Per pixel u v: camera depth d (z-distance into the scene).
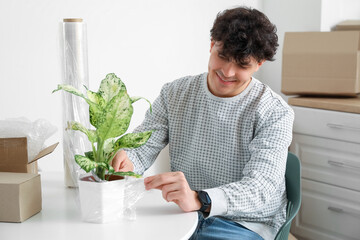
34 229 1.02
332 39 2.32
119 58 2.15
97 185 1.04
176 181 1.16
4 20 1.79
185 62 2.41
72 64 1.30
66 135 1.30
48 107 1.95
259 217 1.46
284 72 2.40
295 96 2.60
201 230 1.43
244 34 1.30
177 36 2.35
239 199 1.24
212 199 1.20
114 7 2.09
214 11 2.48
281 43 2.77
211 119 1.52
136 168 1.52
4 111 1.84
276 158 1.37
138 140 1.07
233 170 1.50
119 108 1.03
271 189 1.32
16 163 1.18
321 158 2.28
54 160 1.99
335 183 2.24
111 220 1.07
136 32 2.19
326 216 2.28
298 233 2.41
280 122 1.45
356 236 2.18
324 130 2.24
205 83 1.54
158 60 2.29
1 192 1.05
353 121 2.12
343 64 2.28
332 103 2.22
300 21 2.67
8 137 1.20
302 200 2.37
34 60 1.89
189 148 1.57
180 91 1.60
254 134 1.49
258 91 1.51
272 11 2.79
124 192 1.12
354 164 2.15
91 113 1.06
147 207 1.18
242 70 1.37
